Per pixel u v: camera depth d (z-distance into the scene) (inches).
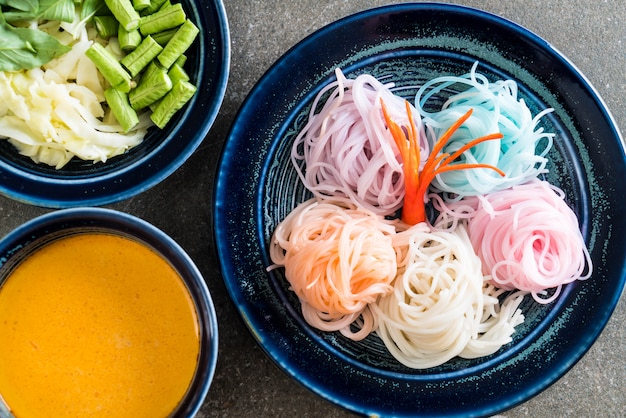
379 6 21.7
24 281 19.7
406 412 21.0
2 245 19.2
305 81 21.5
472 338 21.4
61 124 20.6
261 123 21.4
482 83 22.0
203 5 20.4
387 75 22.0
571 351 21.4
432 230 21.9
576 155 21.7
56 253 19.8
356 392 21.1
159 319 20.0
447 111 21.5
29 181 20.7
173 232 22.1
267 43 22.5
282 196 21.9
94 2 20.5
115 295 20.0
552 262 21.5
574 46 22.8
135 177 20.8
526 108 21.4
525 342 21.6
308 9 22.6
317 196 21.8
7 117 20.4
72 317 19.9
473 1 22.7
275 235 21.6
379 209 21.8
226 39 20.5
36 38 19.8
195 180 22.3
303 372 21.0
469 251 21.5
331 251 20.9
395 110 21.3
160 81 20.3
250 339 22.0
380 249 21.0
